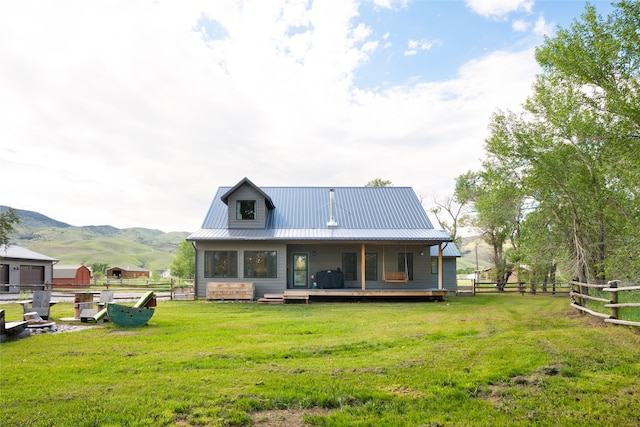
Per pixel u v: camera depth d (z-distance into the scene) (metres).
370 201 23.73
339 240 19.05
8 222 24.78
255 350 7.36
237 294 19.03
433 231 20.72
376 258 21.34
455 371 5.96
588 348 7.34
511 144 16.42
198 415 4.38
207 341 8.37
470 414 4.45
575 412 4.50
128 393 5.00
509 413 4.50
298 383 5.39
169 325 10.74
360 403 4.80
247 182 20.72
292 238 19.11
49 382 5.45
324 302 18.89
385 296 20.19
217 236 19.42
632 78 12.53
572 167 16.19
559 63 14.00
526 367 6.19
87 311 11.35
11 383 5.41
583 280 15.85
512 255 28.89
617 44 12.27
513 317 12.24
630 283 13.73
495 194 18.23
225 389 5.15
